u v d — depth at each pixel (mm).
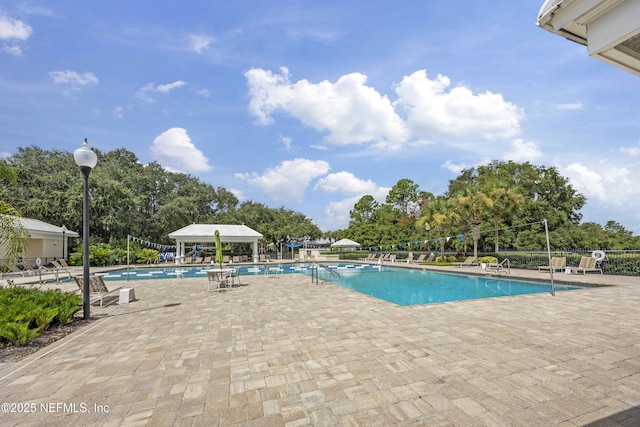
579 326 5527
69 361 4238
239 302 8523
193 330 5734
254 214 40469
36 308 5895
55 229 24328
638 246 24484
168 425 2689
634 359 3969
